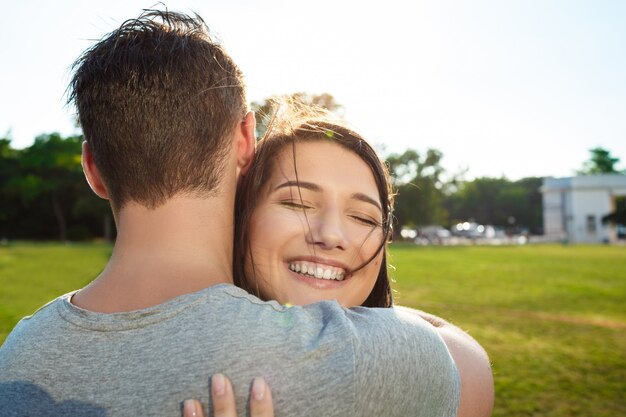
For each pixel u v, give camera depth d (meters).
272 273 1.49
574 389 5.36
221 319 1.01
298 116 1.69
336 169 1.49
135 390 0.95
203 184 1.12
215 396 0.91
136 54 1.11
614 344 7.45
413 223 57.25
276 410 0.94
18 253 26.52
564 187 65.00
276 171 1.50
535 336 7.98
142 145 1.08
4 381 0.99
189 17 1.25
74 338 1.01
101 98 1.10
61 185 55.97
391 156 55.00
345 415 0.97
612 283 15.62
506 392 5.24
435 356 1.13
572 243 58.19
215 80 1.14
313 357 0.99
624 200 68.25
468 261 24.78
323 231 1.43
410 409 1.06
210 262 1.12
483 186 94.88
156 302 1.05
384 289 1.80
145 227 1.10
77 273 15.82
